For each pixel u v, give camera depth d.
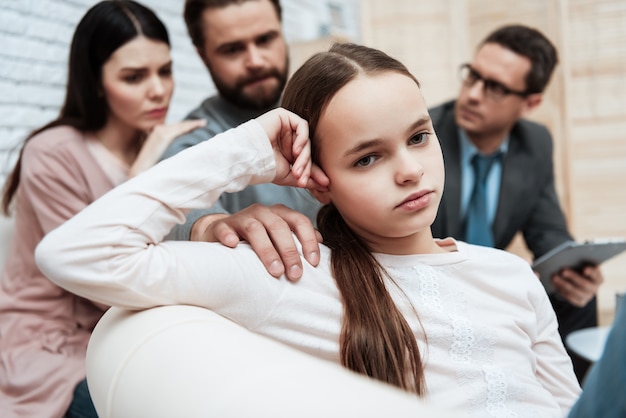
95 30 1.45
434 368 0.72
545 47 1.87
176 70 2.43
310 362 0.45
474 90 1.87
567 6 2.62
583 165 2.69
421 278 0.76
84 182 1.45
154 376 0.50
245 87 1.50
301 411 0.36
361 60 0.72
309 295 0.70
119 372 0.55
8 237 1.52
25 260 1.43
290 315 0.69
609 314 2.62
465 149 1.98
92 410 1.19
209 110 1.55
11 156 1.69
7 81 1.69
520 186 1.98
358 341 0.69
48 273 0.64
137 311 0.64
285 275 0.70
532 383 0.76
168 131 1.44
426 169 0.70
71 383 1.23
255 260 0.69
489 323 0.76
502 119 1.89
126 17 1.46
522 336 0.78
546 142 2.08
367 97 0.69
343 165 0.71
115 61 1.46
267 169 0.73
